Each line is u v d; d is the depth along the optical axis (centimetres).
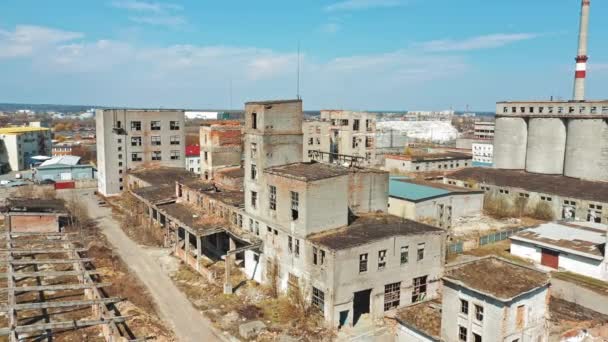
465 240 6488
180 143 10288
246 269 5288
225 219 5738
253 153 5003
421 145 19175
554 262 5606
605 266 5125
